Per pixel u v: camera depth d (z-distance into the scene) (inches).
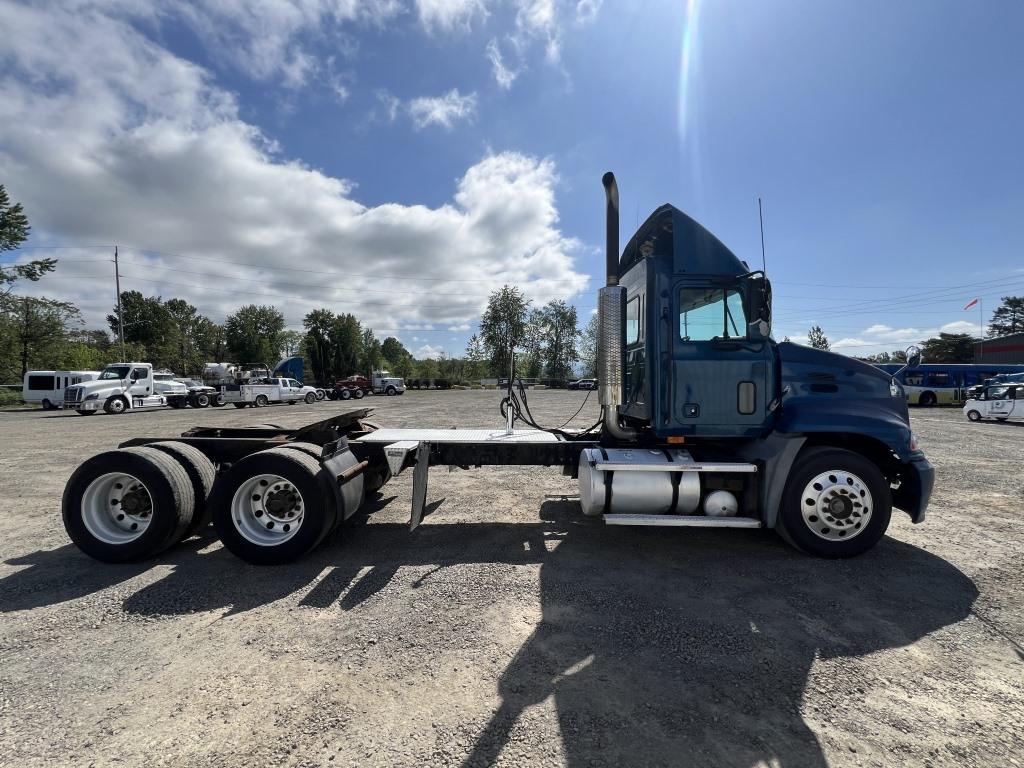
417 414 788.0
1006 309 2874.0
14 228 1424.7
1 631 123.2
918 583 151.6
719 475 177.8
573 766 78.8
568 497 258.8
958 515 225.1
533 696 97.0
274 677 103.3
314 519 165.0
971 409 748.6
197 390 1126.4
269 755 81.0
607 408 198.4
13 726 88.3
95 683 101.4
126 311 3110.2
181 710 92.7
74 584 152.0
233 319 3494.1
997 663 109.3
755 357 185.6
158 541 167.3
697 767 78.8
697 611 133.4
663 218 197.9
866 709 93.5
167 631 123.0
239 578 156.6
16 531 205.9
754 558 173.2
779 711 92.8
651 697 96.8
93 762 79.6
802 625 125.9
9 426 680.4
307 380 2701.8
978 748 83.4
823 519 169.6
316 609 134.9
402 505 247.3
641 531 204.2
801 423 174.1
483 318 2719.0
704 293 187.6
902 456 173.8
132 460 168.6
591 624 126.1
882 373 190.2
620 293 198.2
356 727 88.0
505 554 177.8
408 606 136.6
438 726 88.3
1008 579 154.3
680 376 184.4
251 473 166.2
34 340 1664.6
